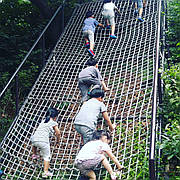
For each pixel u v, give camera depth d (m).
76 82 7.08
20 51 9.21
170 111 5.40
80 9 9.69
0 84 8.30
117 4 9.34
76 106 6.56
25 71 8.52
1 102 7.79
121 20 8.68
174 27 8.05
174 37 8.00
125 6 9.25
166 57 7.32
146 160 4.50
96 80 5.50
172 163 4.80
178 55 6.70
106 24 8.30
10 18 9.99
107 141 4.55
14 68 9.02
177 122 4.90
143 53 6.87
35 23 10.01
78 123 4.62
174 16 8.30
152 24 7.87
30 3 10.50
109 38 8.08
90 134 4.57
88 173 4.24
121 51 7.42
